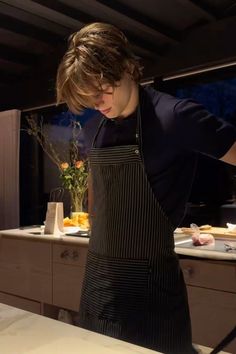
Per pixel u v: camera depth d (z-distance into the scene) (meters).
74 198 2.95
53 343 0.77
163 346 1.02
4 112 4.25
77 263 2.44
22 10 2.92
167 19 2.89
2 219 4.26
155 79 3.28
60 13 2.79
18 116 4.16
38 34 3.30
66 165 2.93
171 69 3.14
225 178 2.98
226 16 2.85
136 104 1.08
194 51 3.00
